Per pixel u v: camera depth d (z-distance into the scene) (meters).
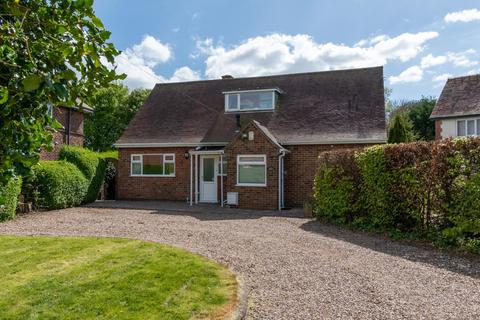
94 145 39.50
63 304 4.54
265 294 5.14
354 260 6.92
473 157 7.44
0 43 1.90
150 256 6.78
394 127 22.81
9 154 2.07
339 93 18.39
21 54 1.92
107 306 4.48
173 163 18.47
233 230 10.10
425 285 5.52
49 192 14.06
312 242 8.52
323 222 11.72
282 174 15.94
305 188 16.27
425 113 32.72
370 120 16.53
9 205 11.73
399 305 4.74
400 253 7.47
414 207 8.98
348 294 5.14
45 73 1.88
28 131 2.14
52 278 5.48
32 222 11.36
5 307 4.44
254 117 18.48
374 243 8.45
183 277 5.58
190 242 8.37
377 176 9.77
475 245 7.32
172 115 20.33
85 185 16.41
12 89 1.85
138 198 18.98
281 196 15.62
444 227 8.18
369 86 18.23
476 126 21.66
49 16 2.06
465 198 7.52
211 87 21.59
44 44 1.96
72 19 2.12
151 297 4.78
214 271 5.90
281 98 19.22
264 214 13.77
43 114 2.15
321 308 4.66
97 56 2.14
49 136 2.30
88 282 5.31
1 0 1.89
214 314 4.31
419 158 8.77
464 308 4.64
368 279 5.79
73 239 8.30
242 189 15.70
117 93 38.81
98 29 2.19
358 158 10.62
